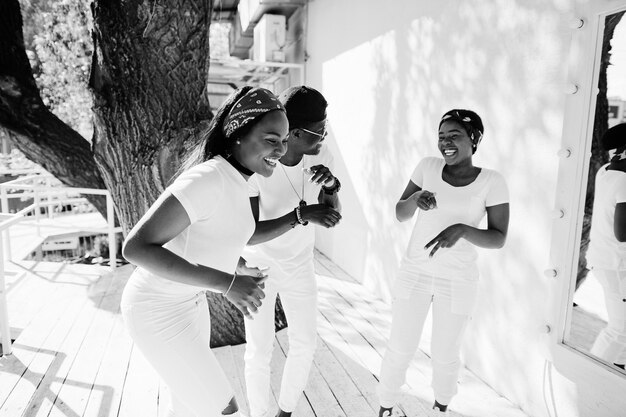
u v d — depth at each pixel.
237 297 1.54
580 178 2.31
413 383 3.04
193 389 1.66
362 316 4.20
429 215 2.30
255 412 2.38
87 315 4.09
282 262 2.31
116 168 3.18
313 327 2.38
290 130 2.19
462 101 3.29
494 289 2.98
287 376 2.40
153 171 3.13
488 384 3.06
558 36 2.45
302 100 2.16
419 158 3.89
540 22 2.56
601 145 2.22
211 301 3.46
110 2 2.96
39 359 3.30
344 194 5.61
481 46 3.07
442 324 2.29
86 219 8.90
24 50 5.48
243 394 2.88
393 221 4.39
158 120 3.09
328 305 4.48
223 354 3.38
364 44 4.92
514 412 2.75
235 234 1.60
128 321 1.62
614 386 2.18
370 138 4.84
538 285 2.63
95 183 5.82
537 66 2.60
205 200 1.48
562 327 2.44
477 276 2.30
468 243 2.28
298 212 2.07
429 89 3.71
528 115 2.67
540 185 2.61
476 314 3.16
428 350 3.52
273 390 2.94
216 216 1.53
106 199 5.50
